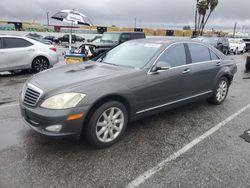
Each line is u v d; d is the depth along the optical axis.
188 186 2.87
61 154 3.46
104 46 12.62
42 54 9.80
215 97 5.73
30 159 3.31
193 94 5.05
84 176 3.00
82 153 3.50
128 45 5.05
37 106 3.37
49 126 3.27
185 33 43.25
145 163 3.32
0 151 3.49
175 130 4.39
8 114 4.93
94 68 4.20
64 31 49.00
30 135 3.99
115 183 2.90
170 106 4.60
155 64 4.21
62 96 3.27
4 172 3.02
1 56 8.73
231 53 25.48
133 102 3.89
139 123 4.64
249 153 3.62
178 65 4.62
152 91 4.14
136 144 3.83
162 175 3.07
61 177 2.97
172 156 3.51
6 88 7.22
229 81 6.12
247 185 2.91
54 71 4.18
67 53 10.37
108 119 3.65
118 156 3.47
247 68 12.71
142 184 2.89
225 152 3.64
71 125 3.28
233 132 4.37
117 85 3.66
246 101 6.36
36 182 2.86
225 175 3.08
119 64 4.46
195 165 3.29
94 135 3.50
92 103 3.36
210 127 4.57
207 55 5.40
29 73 9.75
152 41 4.86
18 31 43.25
